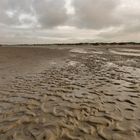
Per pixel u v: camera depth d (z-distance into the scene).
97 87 6.40
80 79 7.92
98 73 9.62
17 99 4.98
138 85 6.58
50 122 3.49
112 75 8.90
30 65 13.10
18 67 11.91
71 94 5.52
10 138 2.89
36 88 6.28
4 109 4.20
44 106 4.42
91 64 14.26
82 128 3.24
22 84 6.89
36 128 3.23
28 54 25.83
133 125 3.33
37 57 20.69
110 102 4.72
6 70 10.48
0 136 2.95
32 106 4.42
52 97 5.20
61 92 5.76
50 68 11.62
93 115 3.85
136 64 13.91
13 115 3.84
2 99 4.98
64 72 9.96
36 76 8.66
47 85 6.75
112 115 3.83
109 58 20.59
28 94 5.50
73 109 4.21
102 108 4.27
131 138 2.87
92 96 5.30
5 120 3.58
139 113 3.94
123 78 8.03
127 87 6.34
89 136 2.95
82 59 19.22
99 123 3.44
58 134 3.01
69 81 7.49
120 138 2.88
